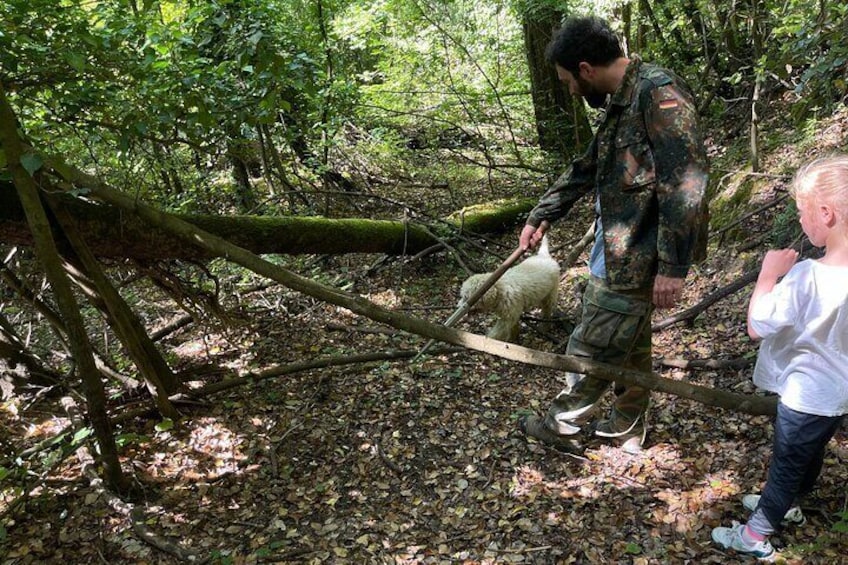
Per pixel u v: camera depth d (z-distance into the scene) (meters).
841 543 2.48
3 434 3.83
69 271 3.66
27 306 5.04
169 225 3.16
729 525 2.68
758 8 7.21
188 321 5.34
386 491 3.20
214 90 3.80
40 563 2.86
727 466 3.02
